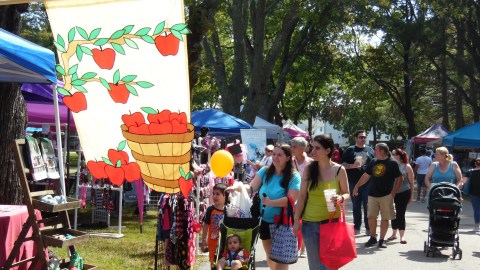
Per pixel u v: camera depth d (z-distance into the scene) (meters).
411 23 33.44
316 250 6.53
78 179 12.34
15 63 6.41
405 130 72.69
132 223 13.48
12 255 5.73
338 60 36.53
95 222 12.95
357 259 9.84
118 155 5.95
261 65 24.45
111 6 5.43
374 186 11.02
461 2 30.88
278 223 6.67
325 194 6.32
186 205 7.43
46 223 6.19
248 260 6.44
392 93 43.72
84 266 6.62
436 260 9.95
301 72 35.00
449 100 51.62
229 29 33.88
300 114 50.00
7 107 8.61
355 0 28.00
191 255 7.49
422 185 22.91
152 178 5.90
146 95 5.73
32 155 6.10
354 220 12.45
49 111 14.00
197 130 16.66
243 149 13.44
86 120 5.91
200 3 14.03
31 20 31.52
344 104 61.66
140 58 5.61
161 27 5.45
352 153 12.23
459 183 11.61
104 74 5.70
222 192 7.33
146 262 8.94
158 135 5.80
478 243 12.05
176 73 5.61
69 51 5.66
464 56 34.53
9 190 8.59
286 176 6.69
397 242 11.66
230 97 24.58
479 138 25.70
